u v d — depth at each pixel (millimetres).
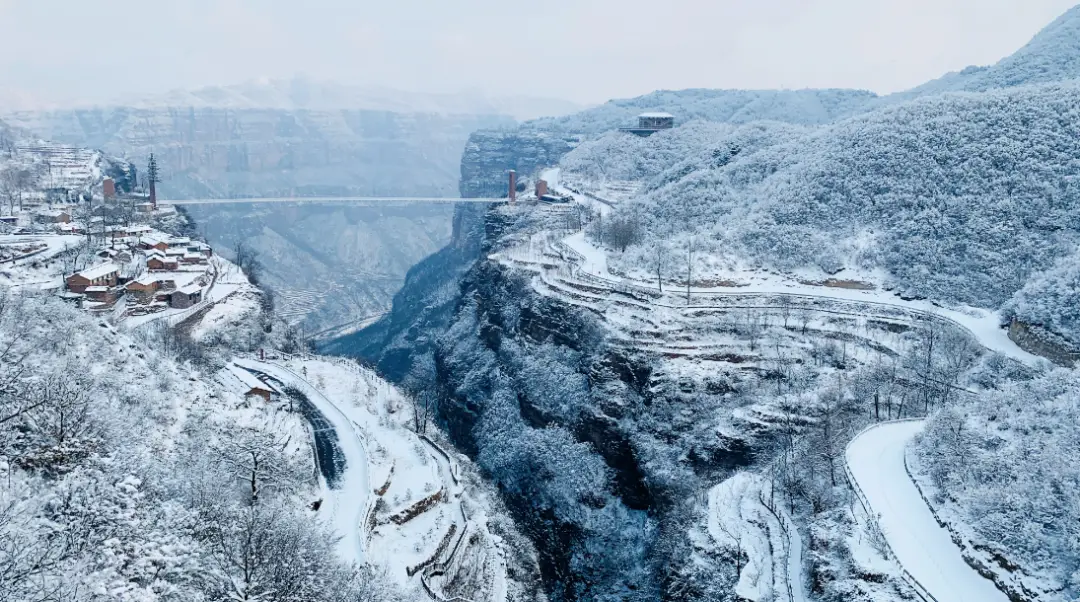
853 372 152250
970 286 181375
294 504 93438
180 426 96875
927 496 91812
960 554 81000
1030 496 82062
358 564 83500
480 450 185625
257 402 134500
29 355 85125
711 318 177500
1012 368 139500
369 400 157875
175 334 160500
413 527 106125
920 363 149500
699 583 106312
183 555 62719
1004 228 191750
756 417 142125
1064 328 144625
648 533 141625
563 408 174375
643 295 189125
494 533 125938
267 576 64625
